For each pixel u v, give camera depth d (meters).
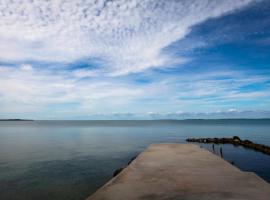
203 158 6.01
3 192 12.08
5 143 35.25
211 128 82.12
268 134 50.06
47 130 79.44
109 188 3.42
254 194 3.11
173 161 5.59
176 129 77.88
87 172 16.30
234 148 29.66
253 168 17.30
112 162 19.89
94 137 46.62
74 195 11.71
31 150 27.12
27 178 14.66
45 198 11.25
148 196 3.07
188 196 3.06
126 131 68.62
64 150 27.16
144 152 7.11
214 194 3.13
